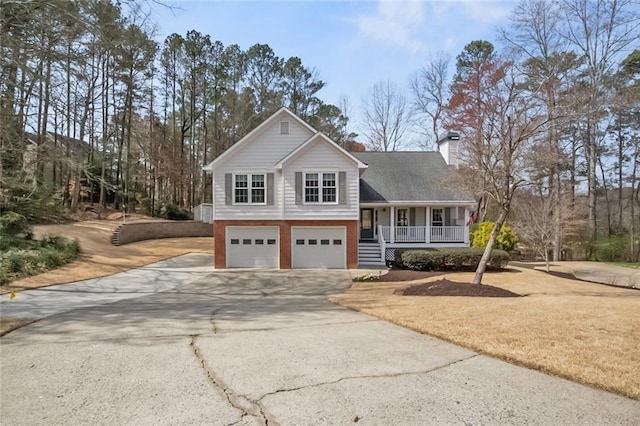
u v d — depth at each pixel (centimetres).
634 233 3131
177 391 416
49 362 518
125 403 389
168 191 4272
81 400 398
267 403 384
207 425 341
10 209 1869
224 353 546
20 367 500
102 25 1102
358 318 791
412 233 2145
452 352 542
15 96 1238
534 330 627
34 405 388
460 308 834
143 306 1026
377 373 464
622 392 400
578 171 3291
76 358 533
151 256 2272
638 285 1806
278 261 1947
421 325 682
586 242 2972
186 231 3391
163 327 724
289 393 408
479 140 1548
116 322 780
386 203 2097
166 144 3891
